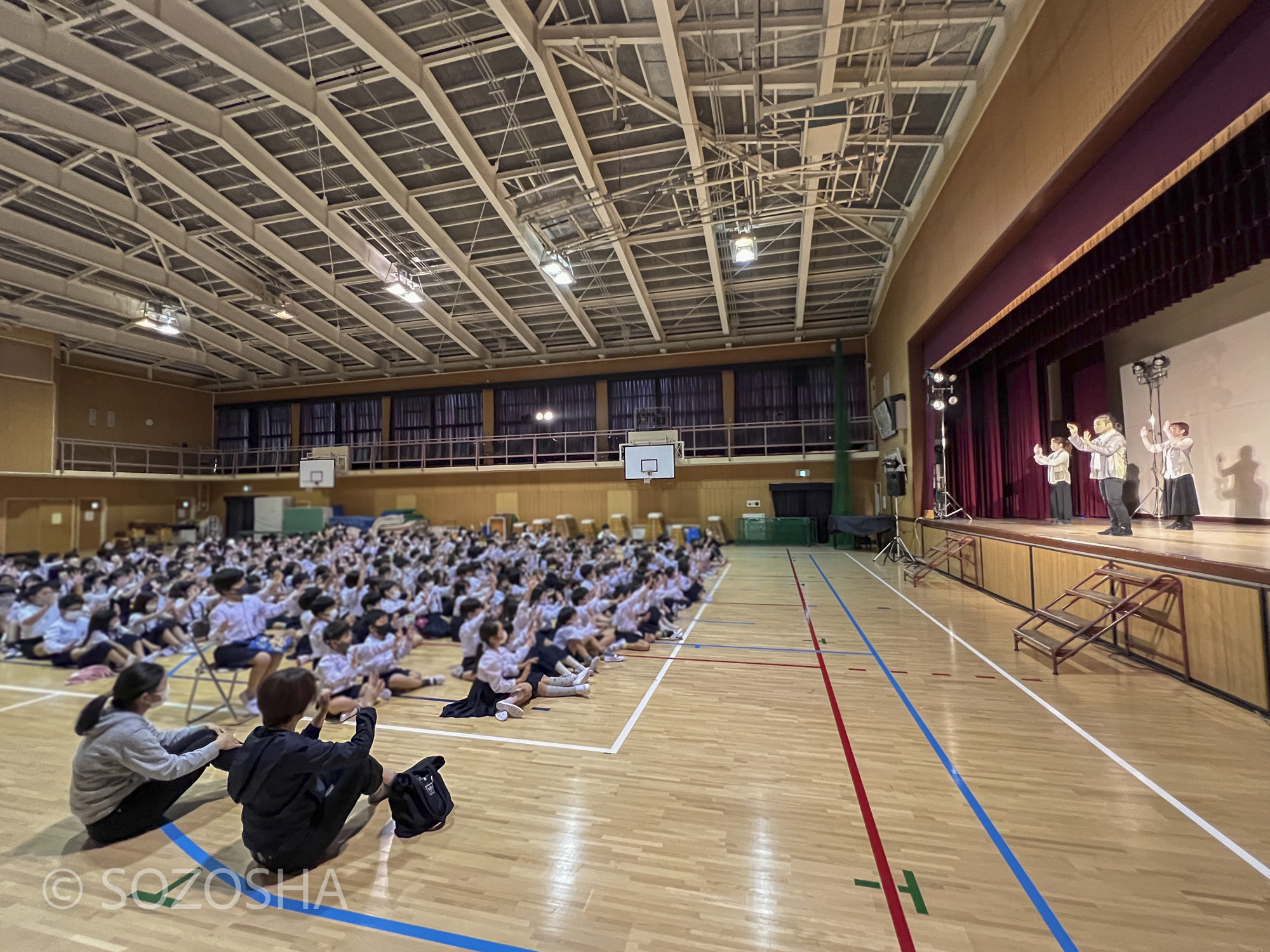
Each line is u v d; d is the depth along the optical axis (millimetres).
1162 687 4961
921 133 10273
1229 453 8664
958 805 3141
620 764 3760
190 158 11391
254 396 25922
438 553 12750
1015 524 10250
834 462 19594
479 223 14039
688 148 10188
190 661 6828
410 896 2494
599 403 22578
